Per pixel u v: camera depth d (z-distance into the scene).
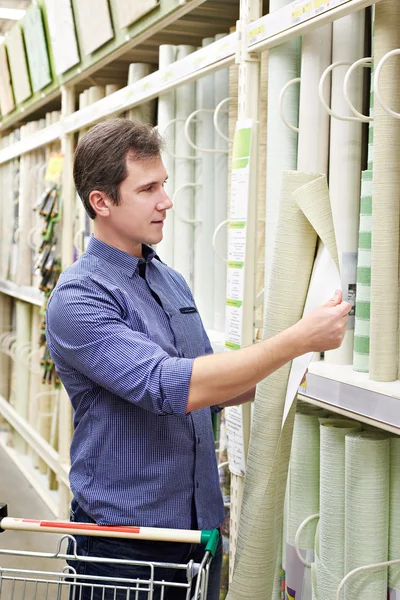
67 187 3.93
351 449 1.71
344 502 1.81
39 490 4.49
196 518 1.70
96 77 3.83
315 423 1.99
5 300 5.82
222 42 2.21
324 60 1.86
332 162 1.83
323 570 1.84
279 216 1.51
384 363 1.63
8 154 5.41
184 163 2.79
